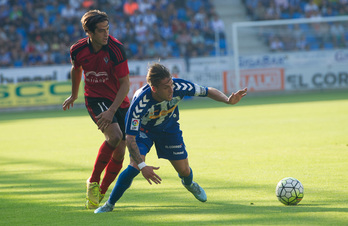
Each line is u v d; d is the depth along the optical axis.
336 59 89.56
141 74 85.25
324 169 23.14
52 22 96.75
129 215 15.84
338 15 105.69
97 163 17.31
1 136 44.53
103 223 14.85
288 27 95.88
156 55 95.19
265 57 88.50
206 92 16.27
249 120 48.38
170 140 16.91
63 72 82.94
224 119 50.81
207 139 36.16
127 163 28.48
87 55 17.45
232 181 21.27
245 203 17.02
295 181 16.47
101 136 41.25
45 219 15.75
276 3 105.88
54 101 81.38
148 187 20.89
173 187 20.67
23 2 98.44
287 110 56.75
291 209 15.68
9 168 27.45
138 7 100.88
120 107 18.28
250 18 104.69
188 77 86.62
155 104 15.81
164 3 103.19
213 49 98.38
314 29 95.00
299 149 29.61
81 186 21.67
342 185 19.47
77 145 36.25
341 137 33.81
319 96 76.88
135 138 16.69
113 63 17.38
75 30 94.75
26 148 35.84
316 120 45.09
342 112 51.12
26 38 94.38
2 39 92.88
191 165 25.80
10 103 79.81
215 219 14.74
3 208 17.67
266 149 30.25
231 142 34.06
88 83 18.09
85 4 98.56
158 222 14.66
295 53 89.19
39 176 24.59
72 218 15.77
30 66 84.38
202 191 17.52
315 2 106.31
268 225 13.73
